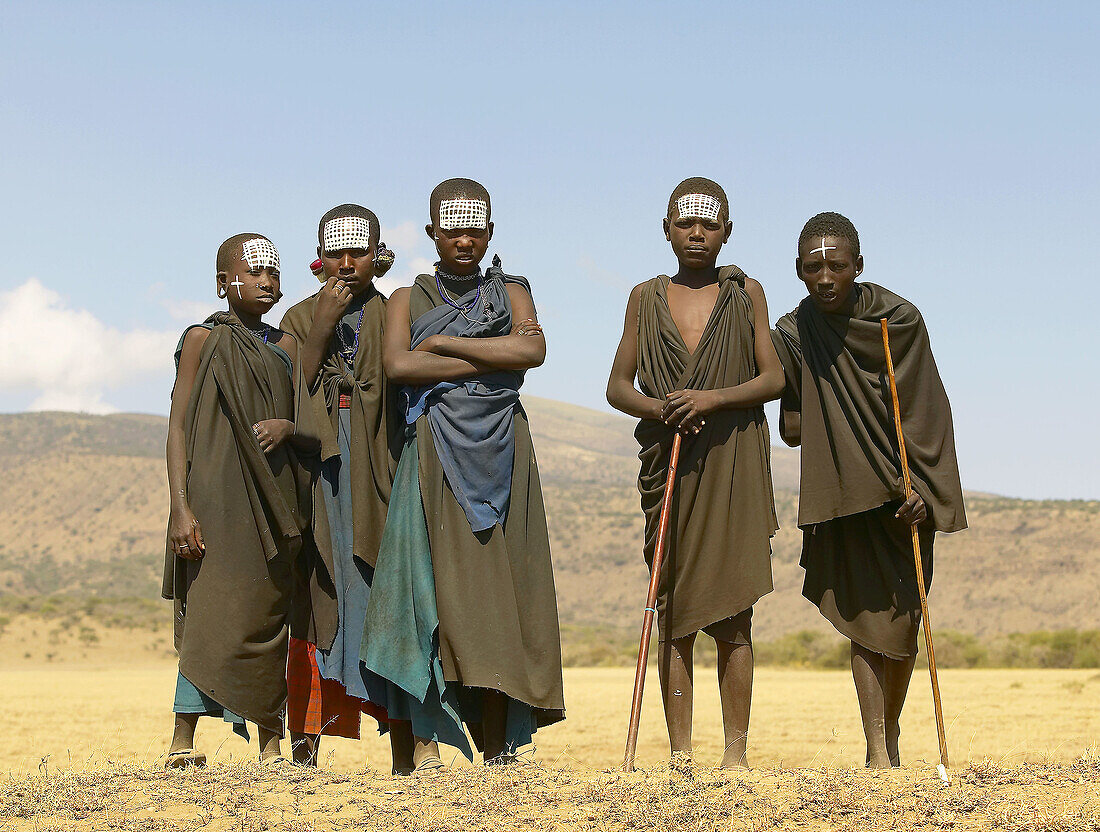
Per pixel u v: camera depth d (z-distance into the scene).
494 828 5.66
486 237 7.50
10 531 157.00
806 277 7.11
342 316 7.64
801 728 20.52
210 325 7.38
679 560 7.02
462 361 7.19
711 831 5.56
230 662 7.00
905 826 5.55
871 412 7.08
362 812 6.01
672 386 7.10
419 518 7.14
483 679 6.84
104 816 6.05
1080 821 5.48
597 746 18.28
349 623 7.35
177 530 7.06
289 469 7.25
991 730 19.19
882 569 7.12
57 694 30.45
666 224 7.39
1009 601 92.25
